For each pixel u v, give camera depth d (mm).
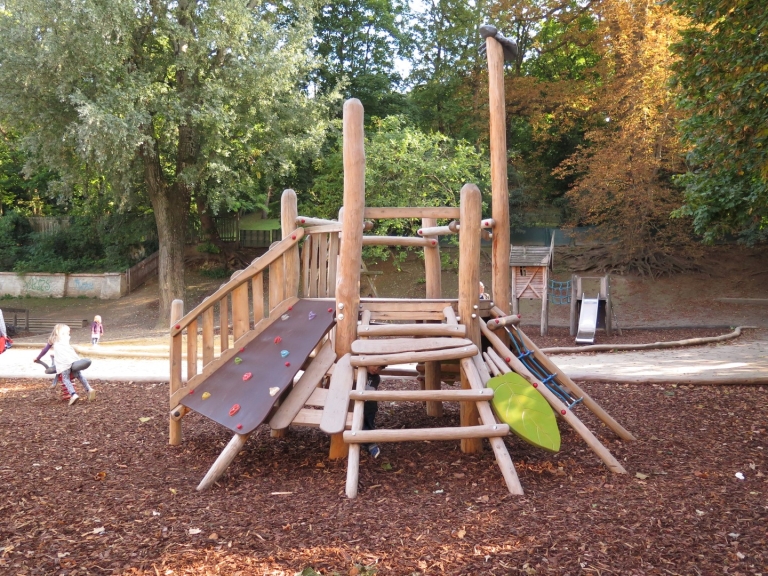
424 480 5172
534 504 4512
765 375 9219
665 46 23766
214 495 4871
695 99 10156
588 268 28031
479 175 23859
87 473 5484
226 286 6188
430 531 4023
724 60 8891
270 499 4742
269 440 6688
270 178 24281
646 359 13000
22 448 6320
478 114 31625
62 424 7445
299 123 23188
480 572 3473
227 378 5953
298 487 5047
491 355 6043
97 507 4574
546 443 5074
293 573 3484
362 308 6020
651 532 3980
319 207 27250
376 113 32125
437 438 5023
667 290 25453
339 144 26125
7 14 20359
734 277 25750
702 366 11258
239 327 6227
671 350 15094
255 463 5801
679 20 23734
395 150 21891
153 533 4055
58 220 35250
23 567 3576
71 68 18906
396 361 5516
